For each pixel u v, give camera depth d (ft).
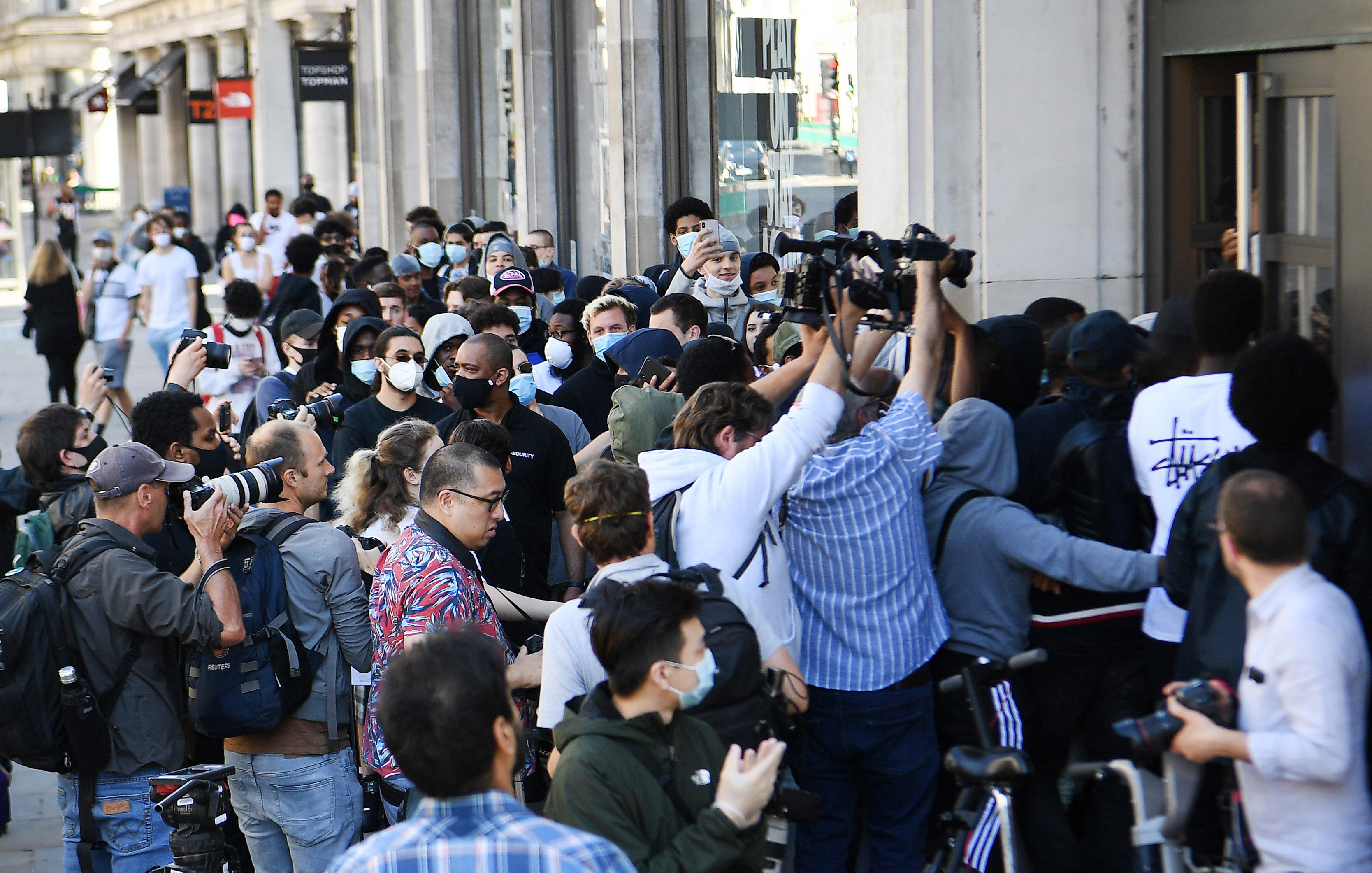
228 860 14.74
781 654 13.08
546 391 25.81
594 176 46.32
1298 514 10.98
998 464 14.74
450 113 61.00
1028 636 14.61
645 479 12.94
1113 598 14.20
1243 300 13.93
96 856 15.78
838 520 13.96
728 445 14.43
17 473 20.53
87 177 215.51
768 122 34.91
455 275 40.47
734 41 36.32
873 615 14.02
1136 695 14.28
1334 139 16.93
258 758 15.80
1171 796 11.61
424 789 8.70
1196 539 12.57
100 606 15.26
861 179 23.53
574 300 26.20
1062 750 14.58
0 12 229.25
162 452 18.93
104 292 54.34
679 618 10.64
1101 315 14.85
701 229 28.94
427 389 23.27
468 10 59.57
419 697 8.63
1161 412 13.91
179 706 15.93
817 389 13.61
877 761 14.24
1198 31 19.92
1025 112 21.53
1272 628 11.00
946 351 15.94
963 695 14.06
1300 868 11.06
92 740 15.29
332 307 25.95
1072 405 15.05
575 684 12.96
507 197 56.70
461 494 14.83
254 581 15.46
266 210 70.44
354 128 116.98
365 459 17.17
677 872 10.14
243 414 31.04
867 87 23.02
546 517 19.80
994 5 21.33
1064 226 21.74
